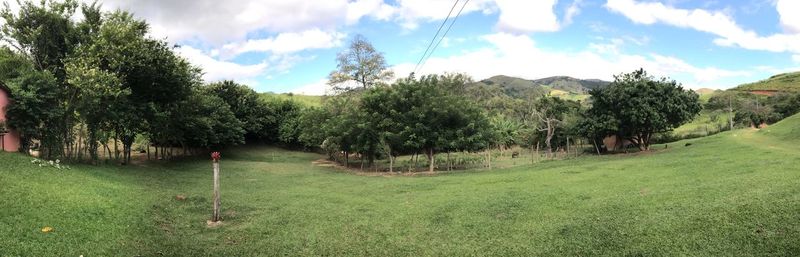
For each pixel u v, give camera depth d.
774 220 8.82
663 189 14.23
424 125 31.42
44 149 23.41
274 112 61.62
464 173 29.22
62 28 24.59
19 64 23.33
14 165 16.75
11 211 10.35
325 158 53.06
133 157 37.31
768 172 15.63
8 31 23.61
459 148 31.95
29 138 23.03
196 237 11.25
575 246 9.16
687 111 36.53
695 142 42.66
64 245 8.88
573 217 11.55
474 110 33.19
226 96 54.06
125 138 29.81
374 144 35.31
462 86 63.19
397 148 33.69
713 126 68.56
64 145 25.08
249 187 22.23
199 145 42.84
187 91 30.45
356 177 28.53
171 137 34.78
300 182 24.95
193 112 35.31
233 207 15.58
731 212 9.69
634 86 36.06
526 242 9.84
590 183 17.91
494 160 42.66
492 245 9.85
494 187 19.03
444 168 36.00
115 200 14.06
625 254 8.38
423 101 31.88
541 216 12.11
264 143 62.56
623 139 42.69
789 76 122.00
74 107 23.67
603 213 11.52
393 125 31.73
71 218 10.79
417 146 30.61
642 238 9.06
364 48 53.62
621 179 18.44
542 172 24.45
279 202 16.83
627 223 10.22
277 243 10.66
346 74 53.44
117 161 29.42
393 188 21.14
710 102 88.69
